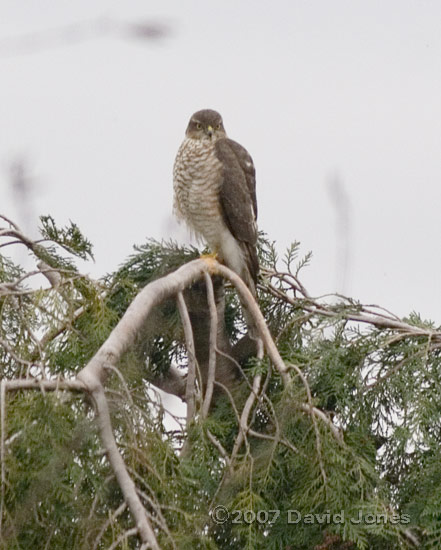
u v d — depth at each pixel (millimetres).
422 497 10484
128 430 8523
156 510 8070
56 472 7922
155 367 12805
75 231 12000
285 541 10156
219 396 12758
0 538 7570
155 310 11695
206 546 8492
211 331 10664
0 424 7746
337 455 9930
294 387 10273
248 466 9898
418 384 11141
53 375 10219
